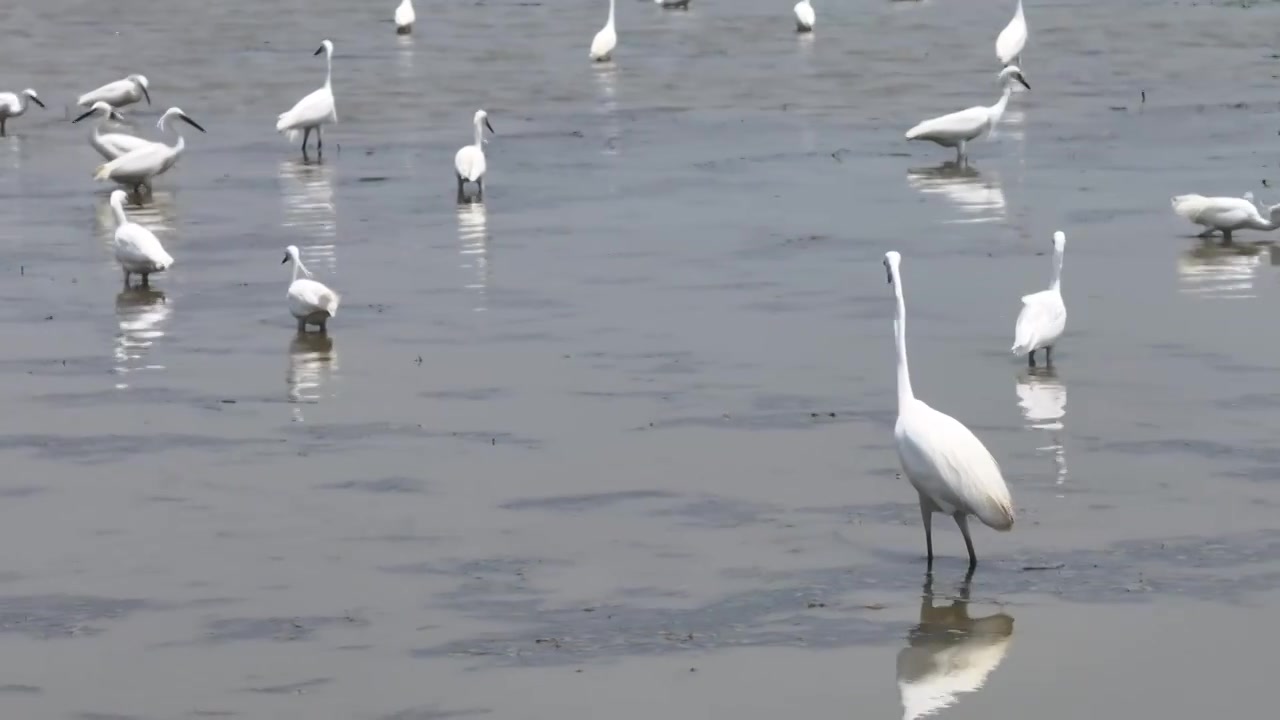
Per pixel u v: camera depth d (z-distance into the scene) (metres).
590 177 37.41
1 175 39.25
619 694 14.22
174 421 21.77
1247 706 13.78
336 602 16.20
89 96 46.06
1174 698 13.95
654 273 29.06
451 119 44.91
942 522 17.89
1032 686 14.24
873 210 33.75
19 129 45.41
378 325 26.23
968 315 26.19
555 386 22.94
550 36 61.75
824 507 18.38
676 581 16.52
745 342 24.86
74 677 14.76
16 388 23.28
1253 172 36.66
